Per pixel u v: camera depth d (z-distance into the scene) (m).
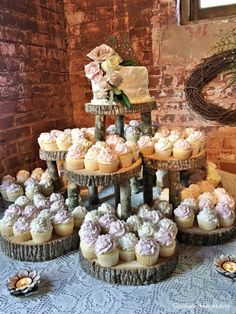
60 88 2.21
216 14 1.88
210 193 1.35
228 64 1.84
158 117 2.11
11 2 1.74
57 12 2.15
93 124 2.31
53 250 1.12
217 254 1.12
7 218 1.15
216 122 1.96
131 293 0.93
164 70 2.03
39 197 1.34
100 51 1.24
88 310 0.87
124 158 1.14
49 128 2.11
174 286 0.95
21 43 1.83
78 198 1.38
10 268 1.07
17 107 1.82
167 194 1.44
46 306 0.89
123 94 1.25
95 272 0.99
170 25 1.95
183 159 1.25
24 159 1.89
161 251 1.00
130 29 2.07
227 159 1.98
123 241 0.98
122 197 1.20
